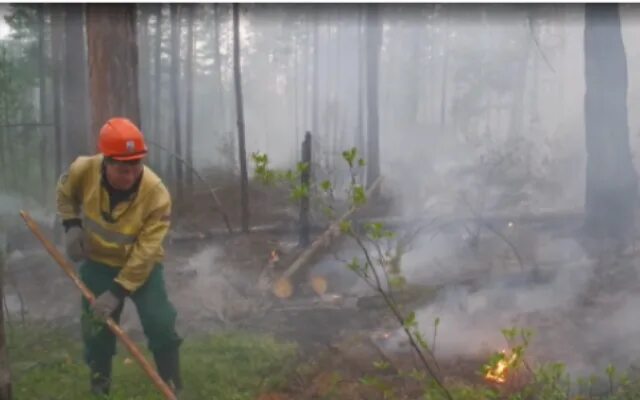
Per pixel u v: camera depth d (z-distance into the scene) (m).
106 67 7.73
